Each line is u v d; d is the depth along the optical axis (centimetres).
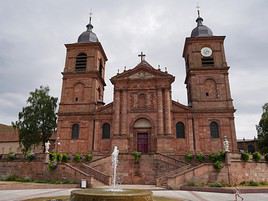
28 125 4638
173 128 3872
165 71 4109
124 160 3097
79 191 1309
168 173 2780
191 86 4069
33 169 2945
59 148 3975
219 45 4272
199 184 2539
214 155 2862
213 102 3950
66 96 4262
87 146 3941
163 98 3966
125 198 1152
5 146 6178
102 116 4069
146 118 3903
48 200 1461
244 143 6894
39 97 4894
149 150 3766
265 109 4903
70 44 4519
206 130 3809
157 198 1614
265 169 2991
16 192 1984
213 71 4109
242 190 2141
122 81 4109
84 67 4419
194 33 4503
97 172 2778
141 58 4428
